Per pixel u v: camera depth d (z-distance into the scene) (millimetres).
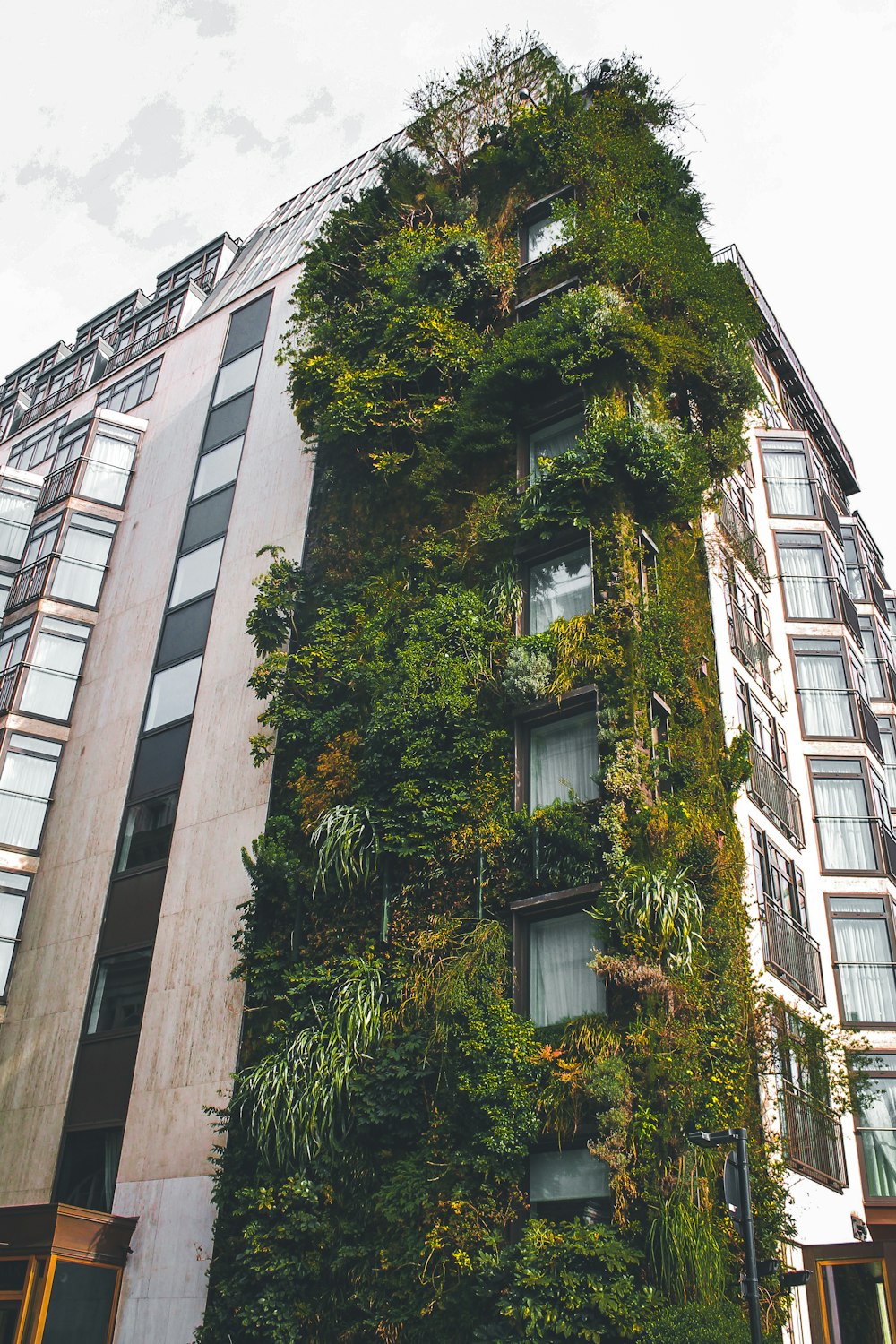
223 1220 16766
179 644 25672
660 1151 13477
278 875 18984
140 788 24203
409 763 17594
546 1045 14617
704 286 22828
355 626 20797
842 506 32969
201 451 28953
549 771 17297
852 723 24062
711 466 22125
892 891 22359
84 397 35969
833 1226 17766
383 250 24797
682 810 16578
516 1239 13992
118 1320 17859
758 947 17688
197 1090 19297
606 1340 12477
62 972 23031
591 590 18531
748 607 23344
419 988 15859
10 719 26172
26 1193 20688
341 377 22875
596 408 19797
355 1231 14922
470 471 21359
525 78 26344
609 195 23625
